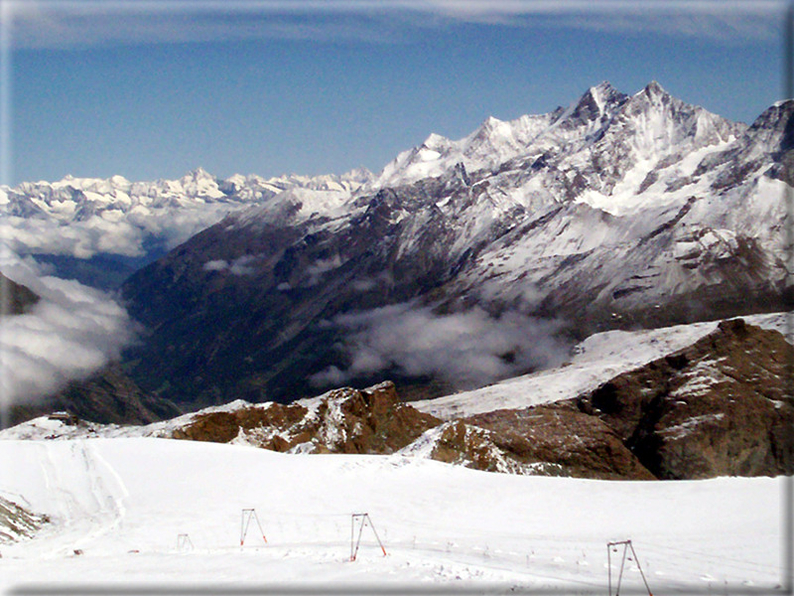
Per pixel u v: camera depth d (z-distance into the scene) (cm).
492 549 7006
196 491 9412
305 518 8425
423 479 9981
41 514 8806
